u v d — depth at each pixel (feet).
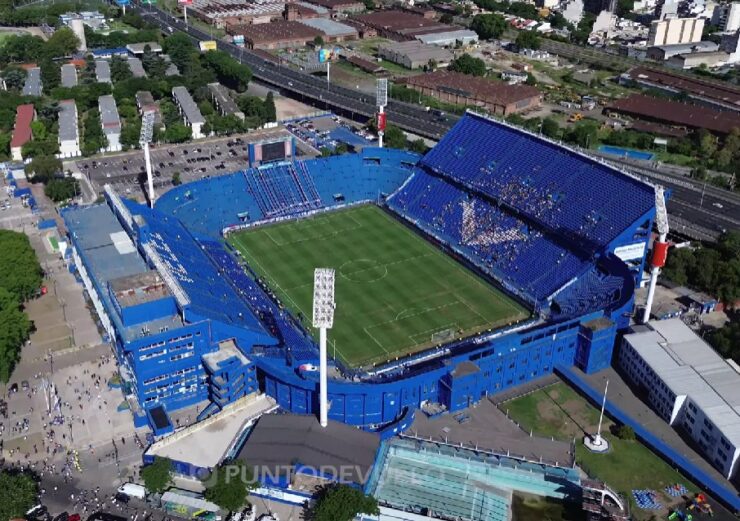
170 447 545.85
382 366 647.15
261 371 615.98
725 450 526.57
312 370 598.75
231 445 547.49
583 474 538.06
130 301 596.70
